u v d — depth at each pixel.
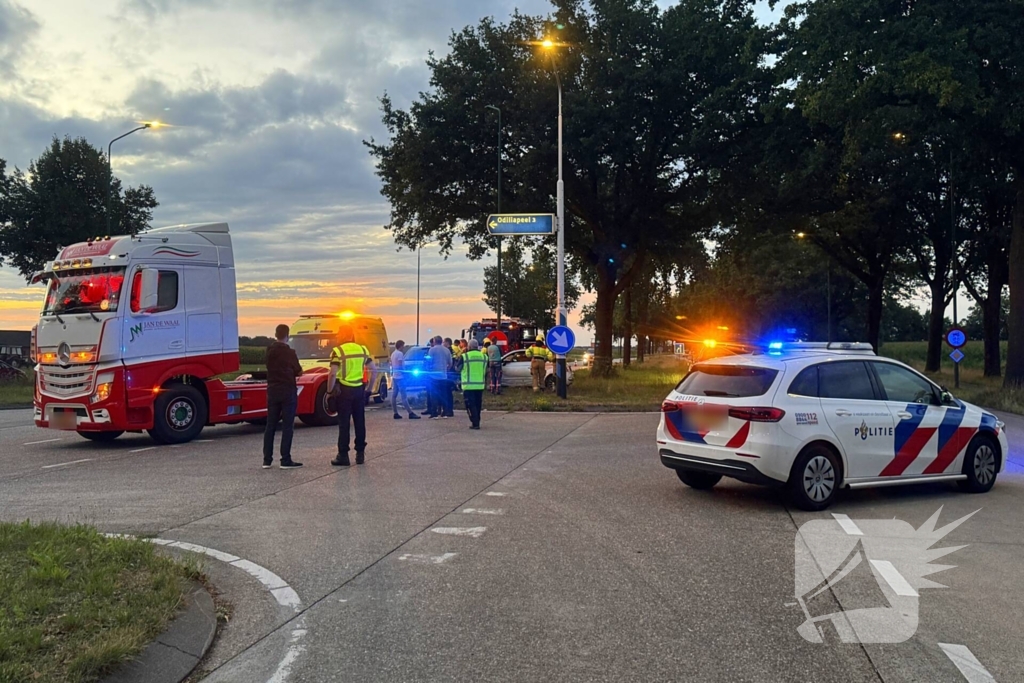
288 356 10.91
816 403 8.26
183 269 13.55
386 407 22.03
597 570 6.02
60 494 8.91
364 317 22.23
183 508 8.15
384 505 8.33
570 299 54.78
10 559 5.60
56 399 12.85
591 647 4.51
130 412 12.84
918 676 4.13
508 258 38.00
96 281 12.89
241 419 14.52
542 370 26.09
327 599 5.37
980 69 21.70
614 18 28.19
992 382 35.97
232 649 4.52
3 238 31.47
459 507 8.25
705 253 35.78
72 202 31.73
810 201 33.03
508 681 4.06
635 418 18.52
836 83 23.42
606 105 28.27
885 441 8.62
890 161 35.16
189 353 13.57
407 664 4.29
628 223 31.00
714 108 28.12
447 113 29.20
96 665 3.90
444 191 30.98
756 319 77.94
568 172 28.86
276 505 8.31
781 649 4.49
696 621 4.93
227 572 5.96
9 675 3.71
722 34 28.44
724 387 8.49
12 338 35.59
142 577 5.41
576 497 8.81
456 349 25.38
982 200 38.00
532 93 27.91
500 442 13.77
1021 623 4.92
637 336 68.50
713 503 8.52
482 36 30.09
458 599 5.36
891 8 23.53
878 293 45.72
